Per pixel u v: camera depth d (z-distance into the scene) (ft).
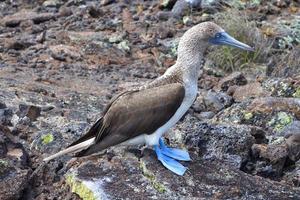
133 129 38.60
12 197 39.32
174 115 39.04
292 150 43.78
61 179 40.34
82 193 37.93
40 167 41.29
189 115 49.65
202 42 40.14
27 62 62.08
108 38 67.36
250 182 39.09
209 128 43.60
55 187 40.14
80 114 48.83
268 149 43.06
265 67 63.72
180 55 39.88
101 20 71.97
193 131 43.73
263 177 41.45
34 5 76.43
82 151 38.42
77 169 39.01
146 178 38.65
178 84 39.04
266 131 46.93
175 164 39.17
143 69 62.44
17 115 47.34
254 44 65.82
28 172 40.81
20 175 40.04
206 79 61.05
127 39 68.13
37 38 66.85
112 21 71.67
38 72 59.72
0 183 39.60
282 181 42.14
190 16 72.49
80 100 52.49
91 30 69.97
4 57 62.64
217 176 39.17
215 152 42.73
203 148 43.21
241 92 55.42
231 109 49.08
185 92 39.11
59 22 71.92
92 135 39.27
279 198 38.27
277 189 38.93
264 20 72.13
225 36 40.98
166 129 39.40
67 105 51.19
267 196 38.32
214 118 49.29
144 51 66.33
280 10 74.54
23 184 39.83
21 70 59.72
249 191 38.45
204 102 53.78
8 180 39.78
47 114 48.55
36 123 46.73
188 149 43.19
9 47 64.75
